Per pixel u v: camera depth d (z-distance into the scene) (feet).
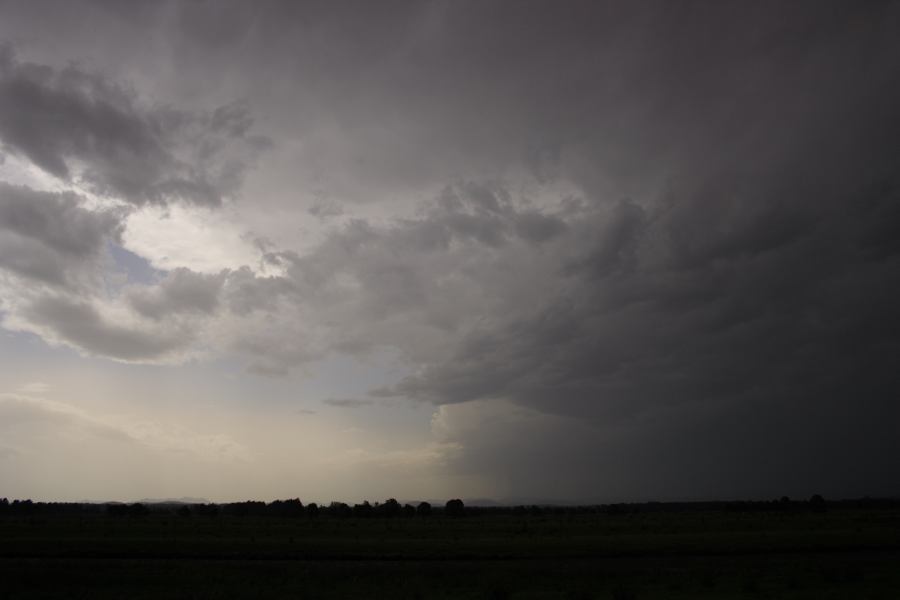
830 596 76.23
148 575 106.73
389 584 98.27
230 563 128.57
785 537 171.73
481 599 82.89
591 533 208.33
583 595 80.64
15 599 88.99
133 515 407.44
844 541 158.10
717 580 95.86
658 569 113.29
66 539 168.55
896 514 340.59
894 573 98.53
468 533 216.54
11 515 404.36
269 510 462.19
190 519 336.08
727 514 399.44
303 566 125.49
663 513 467.11
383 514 430.61
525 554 144.05
